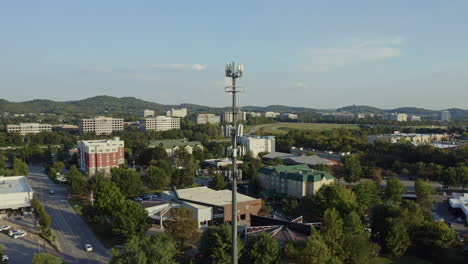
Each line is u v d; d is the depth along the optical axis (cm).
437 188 19700
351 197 12900
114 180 16850
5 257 9650
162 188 19212
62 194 17662
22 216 14000
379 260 10031
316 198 13138
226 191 15750
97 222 13050
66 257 10075
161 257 7488
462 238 11512
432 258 10156
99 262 9738
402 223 10500
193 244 10881
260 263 8169
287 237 9912
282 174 16875
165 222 11594
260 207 14412
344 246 8850
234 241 5528
